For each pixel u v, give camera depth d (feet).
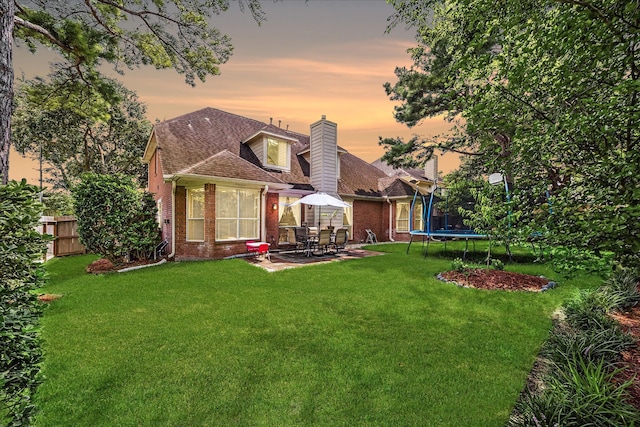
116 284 23.27
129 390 9.61
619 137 8.14
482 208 18.39
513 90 9.51
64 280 24.71
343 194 55.11
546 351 11.68
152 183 50.72
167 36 32.07
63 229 41.50
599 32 7.28
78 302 18.74
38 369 6.90
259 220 40.98
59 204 71.05
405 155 53.52
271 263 33.27
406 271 28.35
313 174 52.24
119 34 31.24
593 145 8.45
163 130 42.47
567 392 8.07
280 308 17.67
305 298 19.66
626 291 16.58
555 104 9.42
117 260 33.22
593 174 8.06
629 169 6.84
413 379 10.24
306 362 11.42
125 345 12.79
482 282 23.25
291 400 9.16
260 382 10.10
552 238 8.64
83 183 30.37
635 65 7.57
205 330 14.43
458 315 16.51
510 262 33.86
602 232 7.05
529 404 8.05
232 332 14.21
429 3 15.67
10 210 6.73
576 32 7.59
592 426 7.03
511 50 9.74
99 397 9.25
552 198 8.76
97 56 30.07
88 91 33.53
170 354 12.02
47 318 15.88
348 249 47.44
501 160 10.14
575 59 8.42
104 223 30.37
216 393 9.50
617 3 6.90
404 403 8.98
